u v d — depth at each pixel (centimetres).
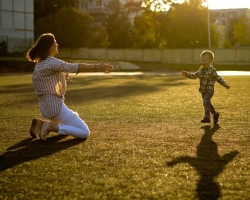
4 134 720
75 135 660
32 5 5581
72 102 1258
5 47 5034
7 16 5334
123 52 6244
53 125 654
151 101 1291
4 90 1752
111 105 1178
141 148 601
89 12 8900
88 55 6225
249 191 407
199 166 500
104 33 6731
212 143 640
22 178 451
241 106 1149
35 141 657
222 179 446
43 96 640
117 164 509
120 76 3145
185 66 5194
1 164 511
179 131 748
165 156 552
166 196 390
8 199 386
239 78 2672
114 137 688
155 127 793
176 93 1606
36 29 6153
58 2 6775
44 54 632
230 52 5834
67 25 6134
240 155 560
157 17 6275
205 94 816
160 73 3828
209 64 820
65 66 621
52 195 395
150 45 7144
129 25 7106
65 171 478
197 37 6731
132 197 387
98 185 424
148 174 464
